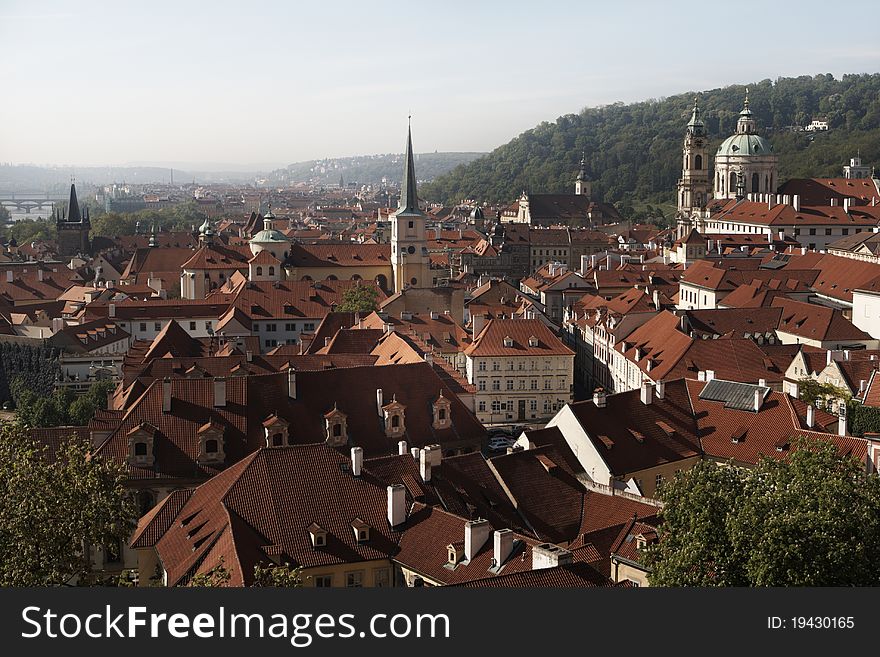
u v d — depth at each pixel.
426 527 98.62
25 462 86.94
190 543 97.69
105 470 89.81
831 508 77.69
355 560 96.81
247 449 126.06
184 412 126.81
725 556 79.44
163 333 190.50
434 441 136.50
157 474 122.19
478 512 107.25
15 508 83.75
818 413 141.75
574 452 134.00
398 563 97.19
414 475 107.38
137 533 105.19
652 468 133.38
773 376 176.25
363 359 169.88
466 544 93.19
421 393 139.38
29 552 81.75
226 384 129.62
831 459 85.44
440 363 166.88
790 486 80.62
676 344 185.62
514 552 91.06
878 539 79.56
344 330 183.00
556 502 112.31
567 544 107.88
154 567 102.31
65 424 193.75
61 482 86.81
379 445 133.12
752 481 83.50
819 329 198.00
